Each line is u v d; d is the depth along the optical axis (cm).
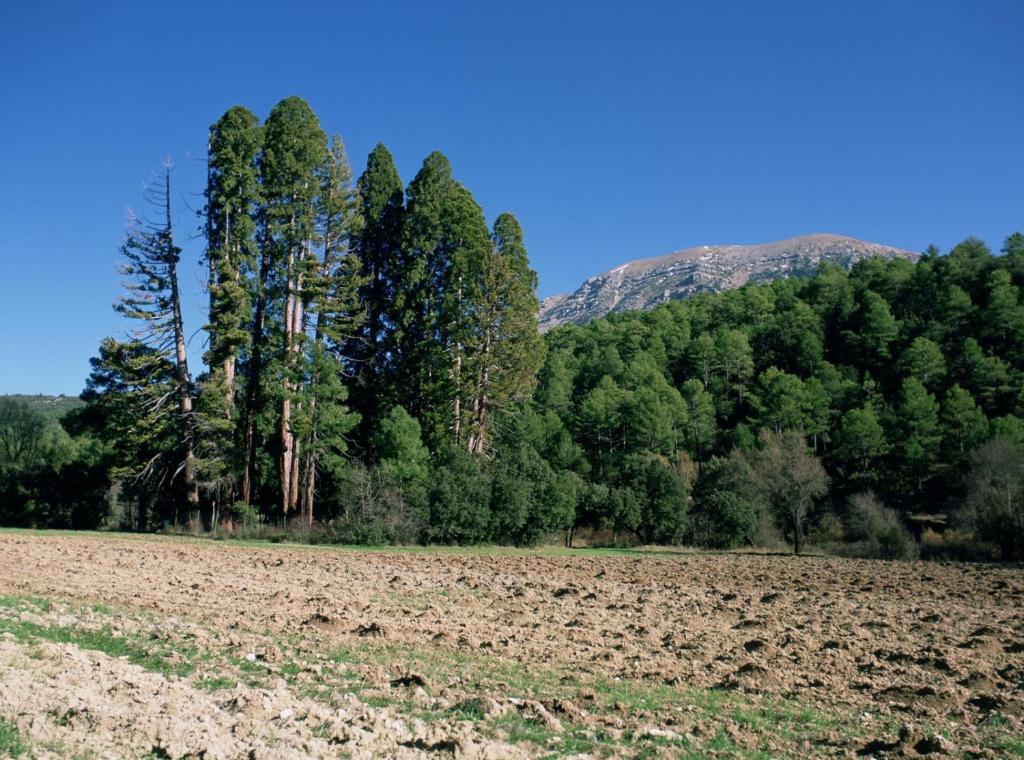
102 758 644
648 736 846
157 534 4122
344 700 909
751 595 2348
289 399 4466
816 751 828
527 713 901
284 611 1600
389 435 4478
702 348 9850
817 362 9450
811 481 4988
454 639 1369
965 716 995
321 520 4700
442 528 4247
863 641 1533
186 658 1110
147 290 4528
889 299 10738
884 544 4347
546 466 4803
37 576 1984
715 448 8575
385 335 5466
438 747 739
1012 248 11019
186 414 4406
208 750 669
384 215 5703
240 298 4406
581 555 4097
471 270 5150
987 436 6481
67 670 920
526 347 5303
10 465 5444
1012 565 3675
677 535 5284
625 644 1410
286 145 4734
